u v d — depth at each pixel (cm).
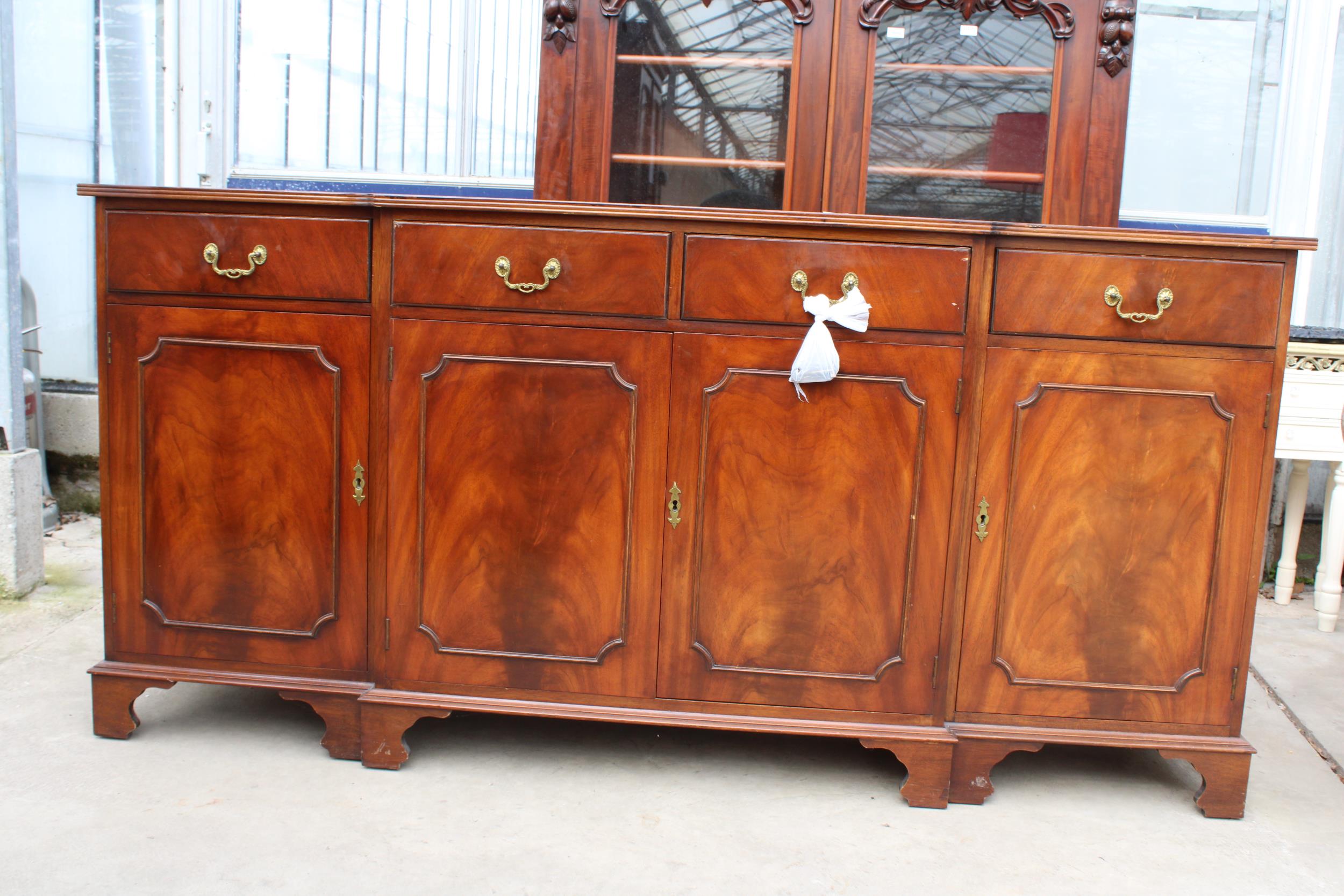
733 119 203
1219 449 157
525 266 158
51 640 217
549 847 146
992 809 163
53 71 301
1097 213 201
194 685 201
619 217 155
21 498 239
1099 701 162
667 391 159
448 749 177
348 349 163
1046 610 161
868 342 156
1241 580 159
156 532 170
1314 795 172
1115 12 195
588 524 162
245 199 161
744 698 164
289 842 144
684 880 139
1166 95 256
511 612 165
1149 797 170
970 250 154
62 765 164
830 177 203
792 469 159
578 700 166
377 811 154
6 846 140
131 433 168
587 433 161
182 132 289
